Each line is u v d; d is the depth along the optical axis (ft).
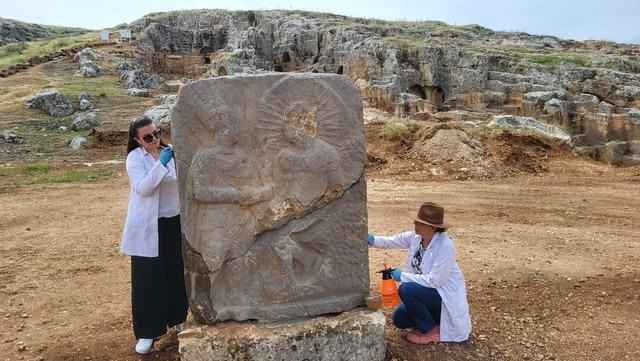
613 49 119.65
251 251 15.33
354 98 15.93
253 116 15.33
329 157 15.43
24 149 58.18
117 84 96.84
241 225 15.17
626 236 30.53
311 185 15.37
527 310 19.69
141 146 15.97
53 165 52.39
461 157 51.98
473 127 60.23
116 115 73.72
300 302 15.65
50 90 77.66
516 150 53.93
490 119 66.80
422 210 16.26
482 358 16.33
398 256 25.85
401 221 33.32
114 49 129.80
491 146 54.65
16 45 141.18
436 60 92.22
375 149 55.83
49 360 16.63
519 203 39.01
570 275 23.22
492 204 38.58
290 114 15.33
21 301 21.30
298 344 14.89
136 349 16.66
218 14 157.48
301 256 15.58
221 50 137.49
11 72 104.99
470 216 35.14
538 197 41.11
